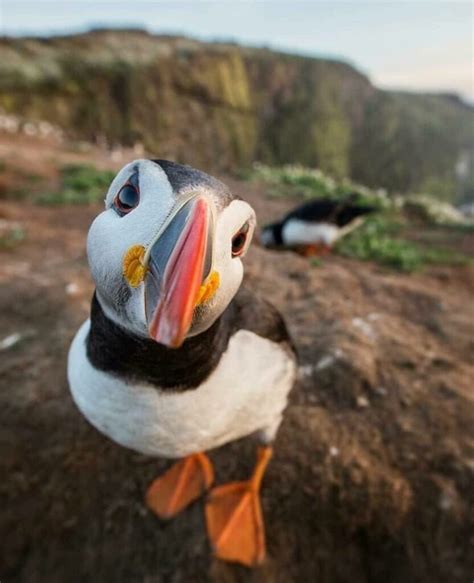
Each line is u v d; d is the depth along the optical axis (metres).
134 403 0.22
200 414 0.22
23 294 0.50
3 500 0.36
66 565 0.34
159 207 0.15
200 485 0.35
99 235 0.17
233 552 0.32
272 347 0.26
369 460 0.35
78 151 1.35
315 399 0.39
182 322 0.13
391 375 0.42
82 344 0.24
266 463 0.34
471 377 0.43
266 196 1.06
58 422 0.38
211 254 0.15
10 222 0.75
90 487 0.35
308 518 0.34
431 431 0.38
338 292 0.55
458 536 0.33
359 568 0.33
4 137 1.35
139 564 0.33
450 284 0.65
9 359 0.43
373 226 0.88
